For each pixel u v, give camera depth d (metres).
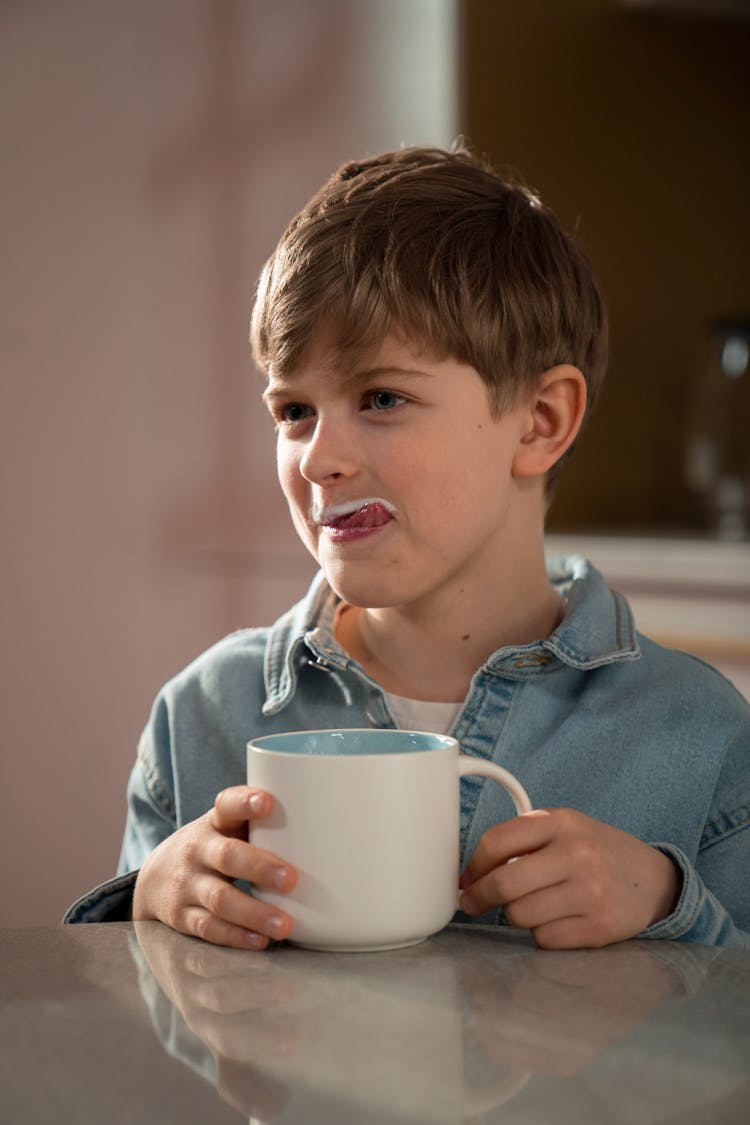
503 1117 0.49
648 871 0.76
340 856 0.69
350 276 0.88
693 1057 0.55
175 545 2.66
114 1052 0.56
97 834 2.79
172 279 2.62
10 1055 0.55
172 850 0.78
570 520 2.41
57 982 0.65
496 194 1.01
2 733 2.91
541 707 0.98
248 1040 0.57
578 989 0.64
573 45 2.37
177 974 0.67
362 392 0.90
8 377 2.87
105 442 2.74
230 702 1.05
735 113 2.59
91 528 2.78
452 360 0.90
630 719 0.98
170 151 2.62
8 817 2.90
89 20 2.70
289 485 0.94
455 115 2.21
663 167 2.50
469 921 0.90
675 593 1.94
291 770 0.70
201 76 2.57
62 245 2.78
